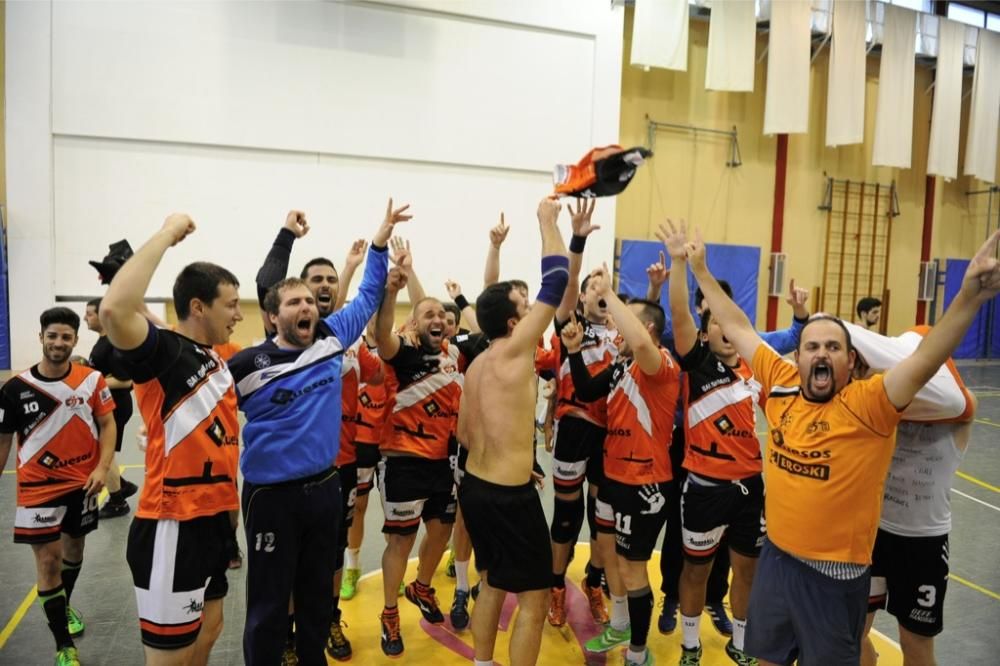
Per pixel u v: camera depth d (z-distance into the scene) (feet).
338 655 10.80
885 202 49.80
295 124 34.01
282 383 8.14
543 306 8.63
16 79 30.53
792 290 12.32
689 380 10.34
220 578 8.39
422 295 13.14
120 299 6.95
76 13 30.91
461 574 12.00
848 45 43.57
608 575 11.10
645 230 43.37
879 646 11.50
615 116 39.06
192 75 32.45
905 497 8.80
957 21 47.60
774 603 7.71
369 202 35.55
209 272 8.02
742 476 10.05
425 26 35.65
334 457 8.60
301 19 33.73
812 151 47.09
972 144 49.49
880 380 6.94
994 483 21.56
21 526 10.13
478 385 9.11
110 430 11.12
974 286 6.20
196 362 7.79
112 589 12.85
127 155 32.01
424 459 11.03
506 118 37.27
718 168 44.65
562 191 8.61
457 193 36.88
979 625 12.37
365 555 14.97
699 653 10.39
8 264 31.04
